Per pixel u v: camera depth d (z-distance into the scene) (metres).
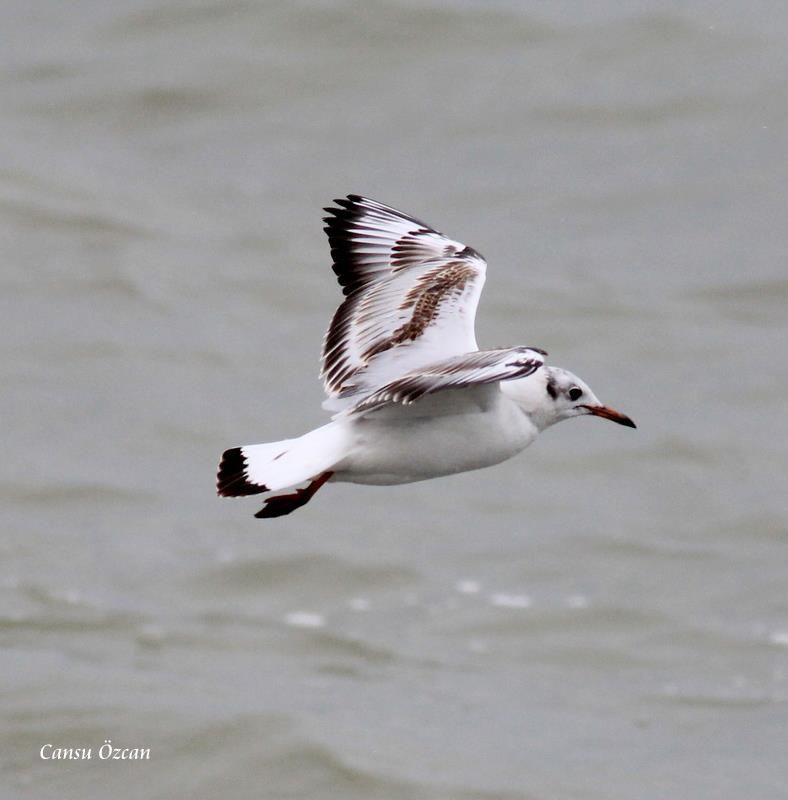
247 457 8.12
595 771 12.43
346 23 27.05
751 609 15.11
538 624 14.85
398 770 12.36
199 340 20.41
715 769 12.48
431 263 8.84
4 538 16.16
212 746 12.68
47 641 14.34
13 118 25.88
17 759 12.55
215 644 14.44
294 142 25.12
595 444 18.22
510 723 13.18
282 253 22.64
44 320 20.69
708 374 19.59
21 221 23.08
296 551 16.05
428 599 15.31
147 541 16.19
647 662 14.29
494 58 26.80
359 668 14.09
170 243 22.78
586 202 23.67
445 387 7.25
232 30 27.20
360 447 8.23
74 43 27.41
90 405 18.78
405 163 24.59
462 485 17.48
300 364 19.94
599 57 26.88
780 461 17.77
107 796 12.24
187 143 25.27
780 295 21.36
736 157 24.66
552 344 20.28
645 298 21.33
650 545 16.19
